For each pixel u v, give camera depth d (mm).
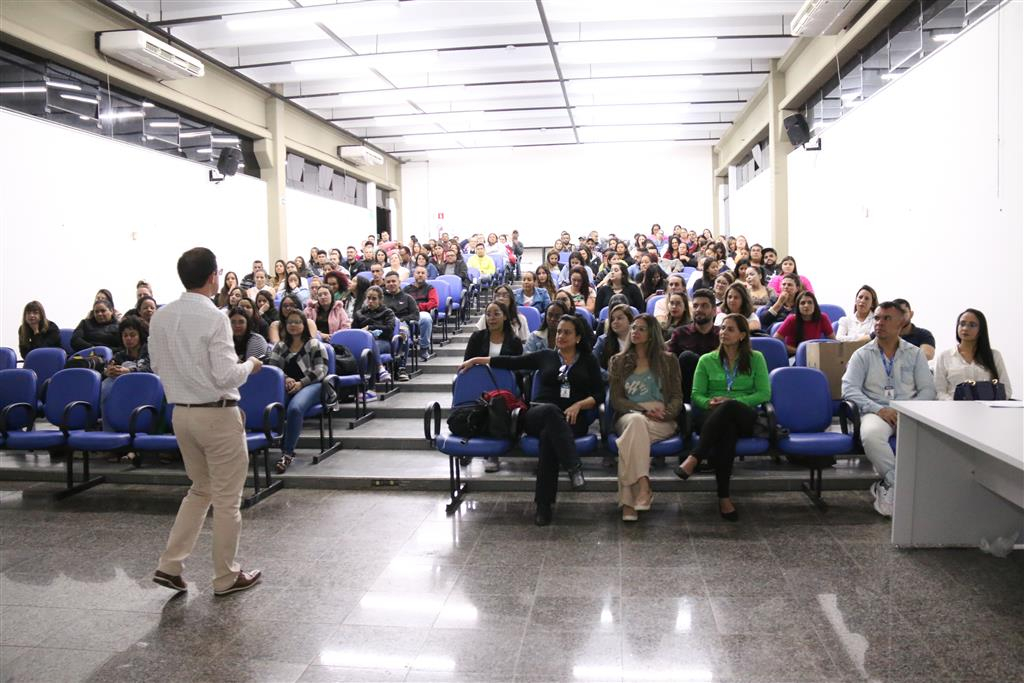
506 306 5328
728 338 4098
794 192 10570
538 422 3875
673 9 8703
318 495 4453
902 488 3328
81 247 7879
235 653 2494
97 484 4820
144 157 9047
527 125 14992
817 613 2697
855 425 4023
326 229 14758
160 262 9359
